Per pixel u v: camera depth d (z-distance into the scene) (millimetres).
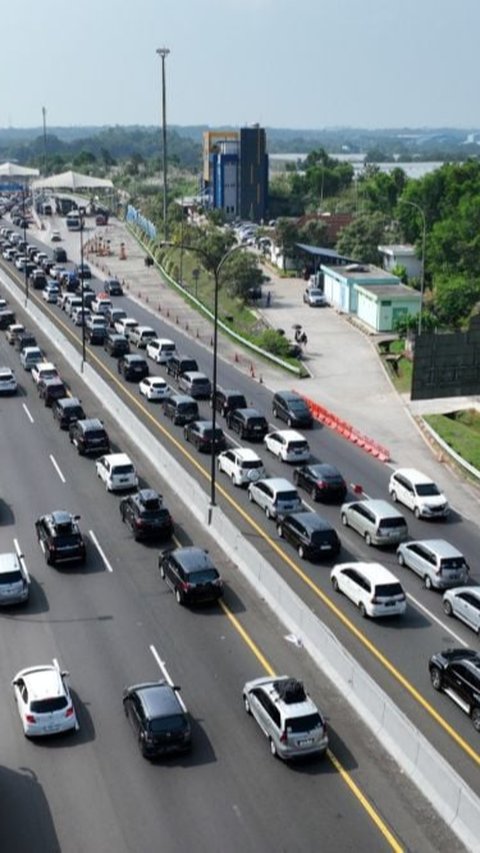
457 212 129375
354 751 34062
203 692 37938
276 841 29266
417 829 29891
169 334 114938
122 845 29078
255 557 48531
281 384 92000
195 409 77062
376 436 75812
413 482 59594
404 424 79312
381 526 53344
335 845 29094
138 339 106688
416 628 44250
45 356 102438
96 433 69062
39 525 52938
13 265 168000
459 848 29031
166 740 33031
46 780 32281
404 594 45062
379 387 91000
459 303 111188
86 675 39250
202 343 110188
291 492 56594
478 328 62844
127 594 47188
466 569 48562
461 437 73875
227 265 133250
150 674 39312
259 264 166875
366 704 36125
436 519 58625
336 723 35812
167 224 180750
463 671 37031
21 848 28969
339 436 76250
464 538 55875
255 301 133875
